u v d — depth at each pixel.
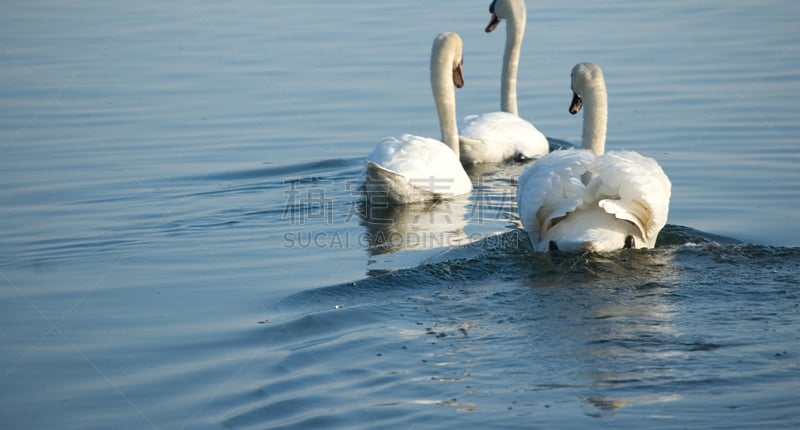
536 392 9.08
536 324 10.77
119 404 9.38
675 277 12.20
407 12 32.59
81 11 35.28
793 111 21.11
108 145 20.36
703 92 22.84
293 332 11.02
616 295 11.62
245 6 35.31
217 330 11.25
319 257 14.09
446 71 19.75
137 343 10.95
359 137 20.81
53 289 12.94
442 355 10.04
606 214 13.15
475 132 20.59
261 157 19.61
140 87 24.88
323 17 32.44
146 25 32.34
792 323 10.54
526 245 14.25
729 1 33.62
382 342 10.45
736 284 11.89
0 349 10.91
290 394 9.32
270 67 26.23
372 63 26.34
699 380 9.18
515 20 22.80
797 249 13.21
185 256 14.27
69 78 25.80
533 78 25.36
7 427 8.98
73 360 10.52
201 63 27.08
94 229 15.55
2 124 21.91
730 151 18.78
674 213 15.54
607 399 8.86
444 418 8.63
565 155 13.55
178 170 18.83
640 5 33.41
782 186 16.70
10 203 16.89
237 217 16.20
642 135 20.03
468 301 11.63
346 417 8.73
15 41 30.28
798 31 28.52
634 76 24.52
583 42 28.12
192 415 9.04
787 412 8.50
